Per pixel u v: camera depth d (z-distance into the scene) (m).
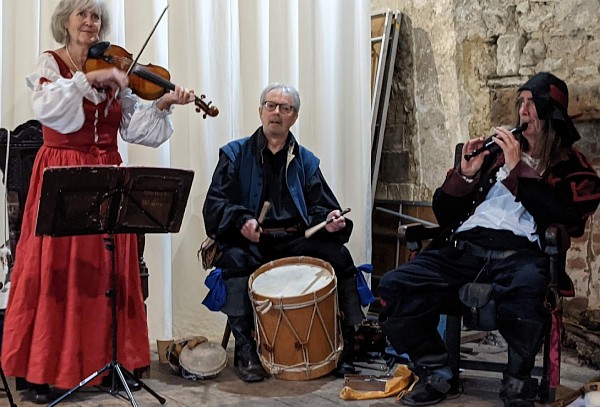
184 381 3.40
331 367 3.41
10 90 3.70
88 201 2.70
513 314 2.86
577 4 3.72
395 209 4.72
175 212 2.92
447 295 3.05
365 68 4.54
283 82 4.42
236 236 3.59
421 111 4.53
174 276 4.21
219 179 3.66
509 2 3.98
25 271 2.99
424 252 3.20
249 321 3.55
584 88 3.70
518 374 2.89
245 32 4.31
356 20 4.53
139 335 3.18
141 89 3.19
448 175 3.27
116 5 3.83
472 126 4.19
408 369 3.31
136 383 3.23
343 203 4.55
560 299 3.13
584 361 3.65
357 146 4.56
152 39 3.96
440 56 4.36
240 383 3.37
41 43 3.73
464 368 3.20
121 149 3.91
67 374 2.97
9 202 3.34
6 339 3.00
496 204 3.16
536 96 3.05
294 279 3.42
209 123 4.18
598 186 3.00
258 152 3.70
